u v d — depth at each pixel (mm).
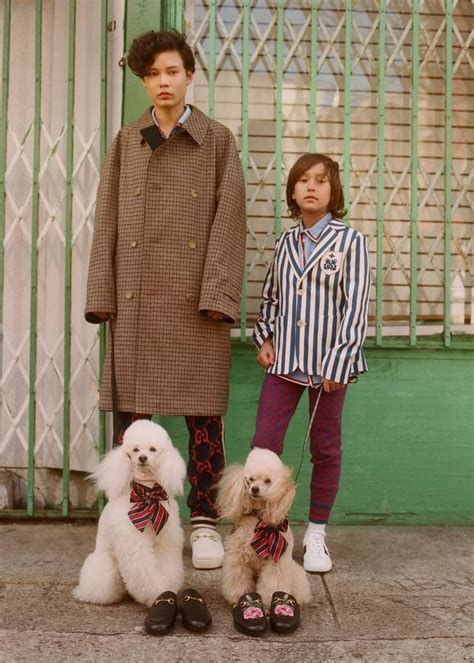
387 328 3713
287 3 3719
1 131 3580
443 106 3783
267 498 2445
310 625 2412
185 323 2943
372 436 3559
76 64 3639
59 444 3633
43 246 3686
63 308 3662
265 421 2949
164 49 2906
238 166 3090
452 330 3762
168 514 2500
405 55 3770
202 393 2971
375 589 2734
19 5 3762
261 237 3713
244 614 2342
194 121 3031
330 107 3766
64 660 2164
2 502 3562
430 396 3574
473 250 3768
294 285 2930
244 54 3586
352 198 3764
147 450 2436
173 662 2158
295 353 2898
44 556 3051
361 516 3557
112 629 2363
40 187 3664
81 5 3637
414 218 3635
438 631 2375
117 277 2973
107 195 3025
